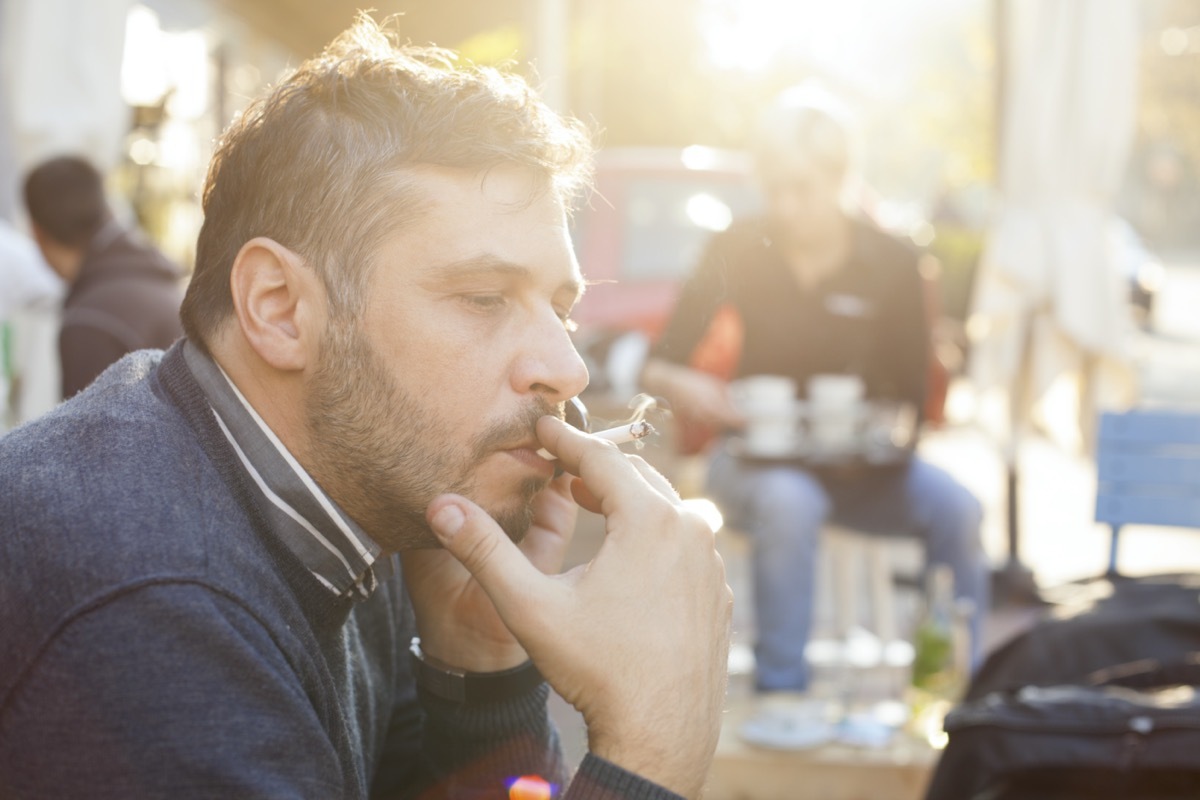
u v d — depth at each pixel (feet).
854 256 10.33
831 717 7.86
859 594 14.64
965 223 33.37
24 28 12.08
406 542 2.92
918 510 10.01
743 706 8.16
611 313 16.96
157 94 18.03
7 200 12.19
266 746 2.39
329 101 2.77
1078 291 14.15
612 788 2.62
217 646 2.39
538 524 3.56
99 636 2.32
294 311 2.76
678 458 10.75
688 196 18.24
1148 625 5.94
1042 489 23.68
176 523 2.51
